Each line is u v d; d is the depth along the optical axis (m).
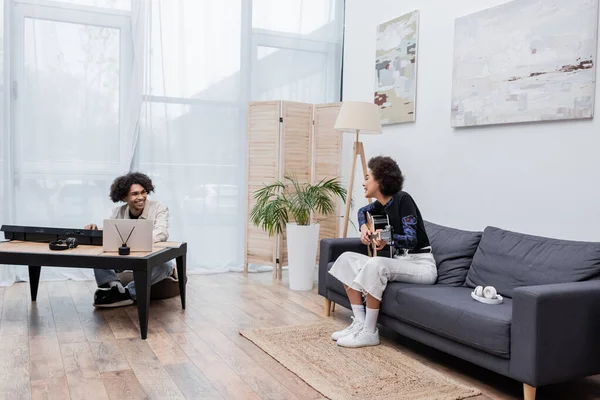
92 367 2.74
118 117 4.96
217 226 5.41
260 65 5.53
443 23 4.18
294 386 2.56
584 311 2.42
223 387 2.53
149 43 5.05
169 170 5.19
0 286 4.56
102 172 4.93
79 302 4.07
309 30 5.72
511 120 3.56
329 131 5.18
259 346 3.11
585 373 2.43
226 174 5.42
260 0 5.50
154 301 4.14
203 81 5.28
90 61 4.85
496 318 2.46
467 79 3.90
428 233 3.72
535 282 2.84
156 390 2.47
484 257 3.21
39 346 3.04
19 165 4.68
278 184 4.87
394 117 4.71
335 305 4.18
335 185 4.77
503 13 3.61
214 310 3.91
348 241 3.86
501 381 2.73
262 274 5.36
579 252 2.75
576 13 3.15
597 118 3.07
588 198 3.13
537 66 3.38
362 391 2.50
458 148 4.05
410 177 4.56
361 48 5.30
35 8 4.66
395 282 3.21
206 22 5.27
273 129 5.12
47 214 4.78
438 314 2.75
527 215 3.50
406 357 3.00
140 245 3.41
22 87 4.66
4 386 2.48
